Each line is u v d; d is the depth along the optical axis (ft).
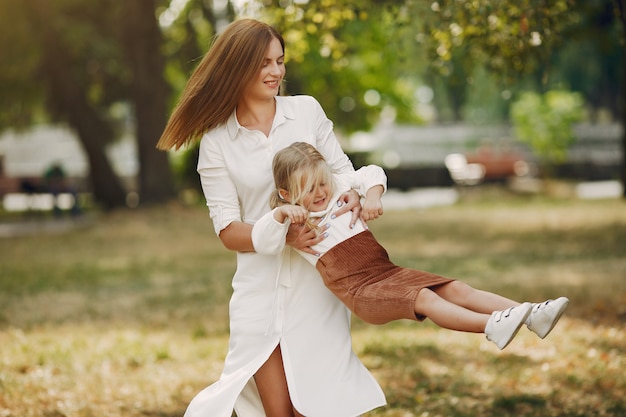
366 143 134.62
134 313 35.09
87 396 21.61
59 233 71.20
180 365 25.46
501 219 72.02
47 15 80.33
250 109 13.88
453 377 23.08
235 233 13.61
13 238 69.10
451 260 47.44
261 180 13.66
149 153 84.99
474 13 22.41
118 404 20.88
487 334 11.68
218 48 13.65
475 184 113.39
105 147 97.81
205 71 13.71
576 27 33.42
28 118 101.86
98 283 44.01
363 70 103.14
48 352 26.73
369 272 12.93
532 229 62.69
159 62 83.61
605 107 165.07
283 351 13.32
